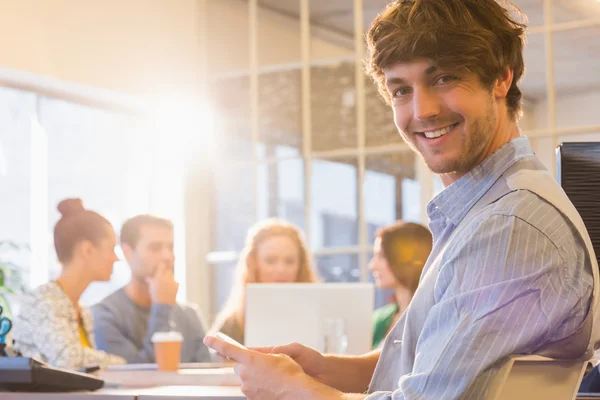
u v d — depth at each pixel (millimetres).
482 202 1145
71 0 4332
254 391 1203
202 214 5047
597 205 1444
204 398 1411
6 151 4660
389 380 1235
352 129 4664
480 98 1126
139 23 4715
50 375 1540
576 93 4023
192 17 5078
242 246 4926
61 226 2918
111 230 2963
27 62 4102
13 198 4758
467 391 1014
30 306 2783
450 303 1043
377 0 4590
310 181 4770
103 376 2004
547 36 4098
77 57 4348
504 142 1189
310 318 2570
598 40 3988
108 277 2957
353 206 4633
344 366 1450
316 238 4730
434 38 1098
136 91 4676
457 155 1137
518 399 1056
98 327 3264
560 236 1046
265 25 4934
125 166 5141
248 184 4941
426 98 1120
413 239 3178
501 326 1004
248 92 4957
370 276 4574
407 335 1171
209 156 5051
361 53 4629
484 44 1113
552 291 1019
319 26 4773
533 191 1075
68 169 4996
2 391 1578
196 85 5062
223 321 3553
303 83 4801
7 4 4023
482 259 1034
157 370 2365
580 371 1088
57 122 4891
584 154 1460
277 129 4875
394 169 4531
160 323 3236
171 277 3320
